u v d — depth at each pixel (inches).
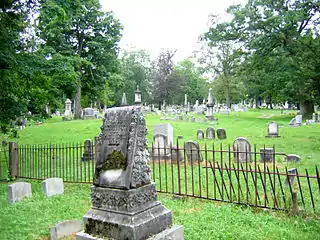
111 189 212.7
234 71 2020.2
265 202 296.5
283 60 1264.8
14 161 519.2
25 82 617.9
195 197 342.0
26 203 347.3
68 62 621.0
